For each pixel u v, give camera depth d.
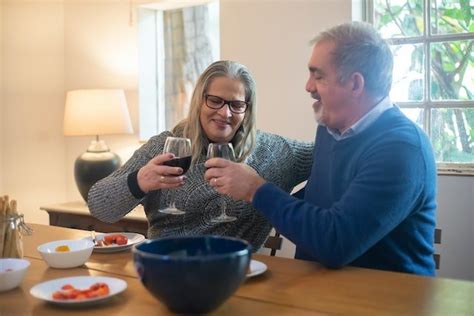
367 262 1.46
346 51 1.44
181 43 3.57
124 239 1.67
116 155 3.40
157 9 3.62
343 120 1.52
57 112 3.94
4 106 3.78
